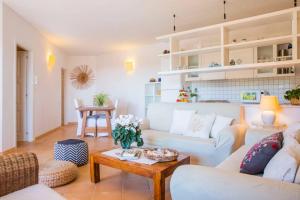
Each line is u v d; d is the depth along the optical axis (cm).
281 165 107
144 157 221
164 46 636
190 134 310
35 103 493
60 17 426
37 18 431
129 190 231
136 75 698
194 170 109
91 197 214
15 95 399
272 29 434
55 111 643
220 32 378
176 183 109
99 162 235
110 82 759
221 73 463
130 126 251
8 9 376
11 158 135
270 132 231
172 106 371
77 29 501
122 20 443
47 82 575
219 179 100
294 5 342
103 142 467
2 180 126
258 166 146
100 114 561
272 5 373
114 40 601
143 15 416
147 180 258
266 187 90
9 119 379
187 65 494
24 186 137
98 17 426
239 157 193
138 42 625
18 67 471
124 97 727
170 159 210
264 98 296
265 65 314
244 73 439
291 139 147
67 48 691
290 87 416
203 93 518
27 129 473
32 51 479
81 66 796
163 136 308
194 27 489
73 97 789
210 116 311
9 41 380
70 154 293
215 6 376
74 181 252
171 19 438
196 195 103
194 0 352
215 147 262
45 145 431
